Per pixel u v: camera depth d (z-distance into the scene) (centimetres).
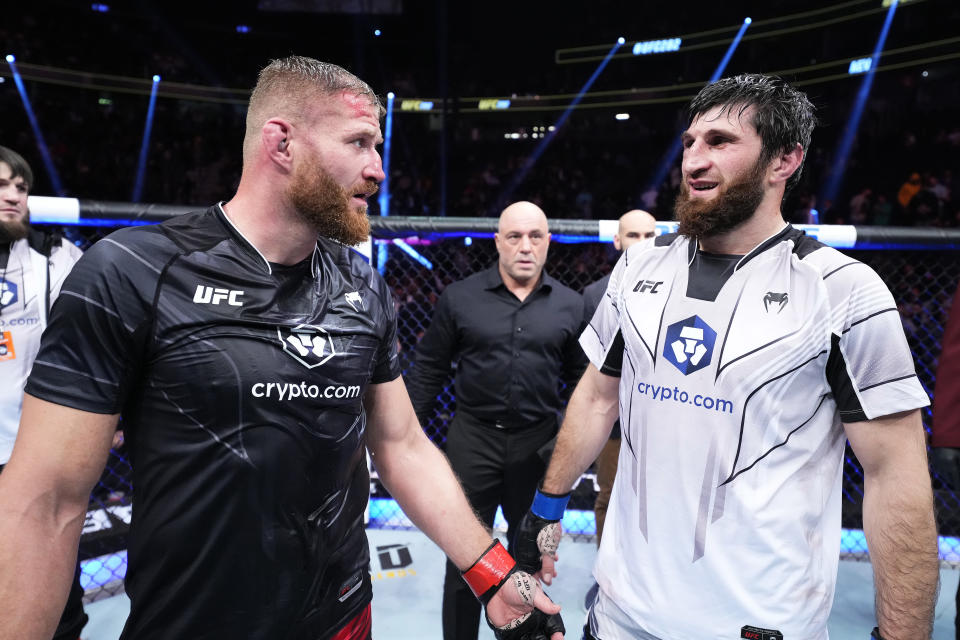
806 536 127
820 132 1593
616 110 1920
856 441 125
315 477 116
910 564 118
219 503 108
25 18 1648
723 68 1770
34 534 97
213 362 105
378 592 290
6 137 1562
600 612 148
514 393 246
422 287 647
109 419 103
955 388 211
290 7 1783
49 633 99
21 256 221
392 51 2056
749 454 126
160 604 112
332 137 110
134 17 1808
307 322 114
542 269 260
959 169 1361
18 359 219
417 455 144
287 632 117
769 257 130
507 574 139
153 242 107
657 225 312
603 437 164
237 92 1878
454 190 1959
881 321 119
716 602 129
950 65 1382
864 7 1467
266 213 112
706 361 130
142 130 1770
